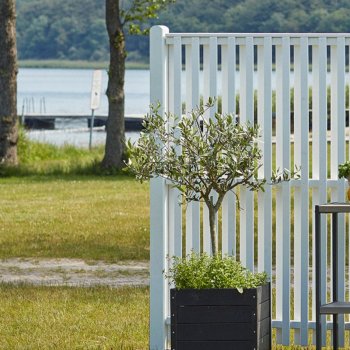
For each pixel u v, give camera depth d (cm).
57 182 3231
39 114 6438
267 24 8831
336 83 1045
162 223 1045
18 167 3531
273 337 1123
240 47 1053
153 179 1045
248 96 1052
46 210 2512
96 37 15112
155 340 1052
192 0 9694
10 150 3566
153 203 1045
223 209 1060
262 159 1062
